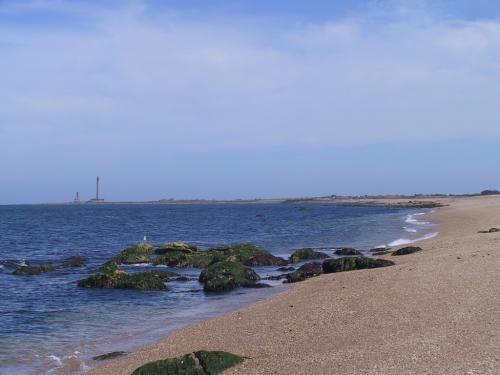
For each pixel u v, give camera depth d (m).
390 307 15.29
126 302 22.02
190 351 13.62
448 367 9.66
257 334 14.48
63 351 14.91
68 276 30.28
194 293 23.77
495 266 19.67
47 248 48.62
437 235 44.31
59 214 135.38
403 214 91.44
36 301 22.45
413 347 11.22
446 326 12.68
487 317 13.09
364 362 10.55
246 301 21.14
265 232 62.72
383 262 24.81
